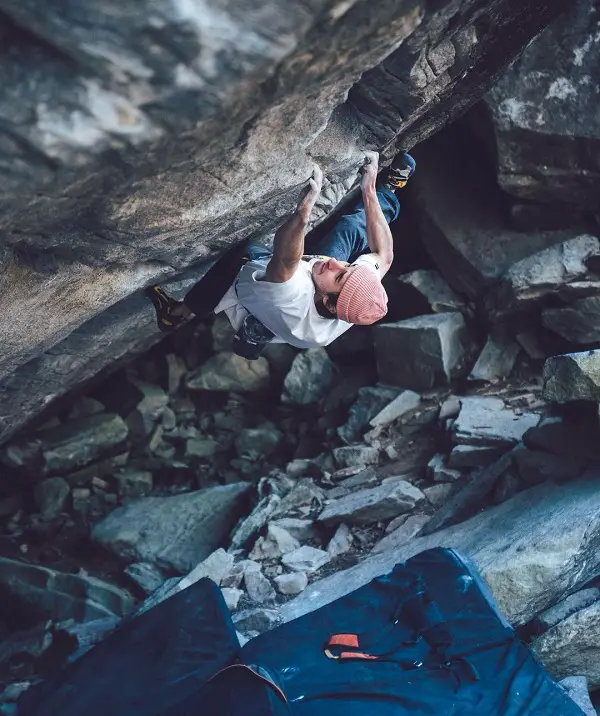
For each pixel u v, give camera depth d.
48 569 6.29
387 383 7.58
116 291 3.91
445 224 7.56
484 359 7.32
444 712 4.02
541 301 7.11
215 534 6.86
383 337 7.45
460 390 7.34
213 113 2.42
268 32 2.23
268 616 5.36
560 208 7.18
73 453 7.78
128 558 6.72
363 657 4.43
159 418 8.38
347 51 2.53
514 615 4.79
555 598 4.84
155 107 2.35
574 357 5.22
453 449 6.43
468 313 7.56
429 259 8.09
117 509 7.20
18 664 5.80
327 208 4.58
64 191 2.62
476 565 4.94
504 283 7.08
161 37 2.18
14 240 3.05
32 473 7.71
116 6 2.12
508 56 4.23
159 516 7.01
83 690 4.65
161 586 6.07
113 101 2.30
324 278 3.43
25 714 4.68
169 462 8.04
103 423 7.97
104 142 2.39
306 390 8.10
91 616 6.11
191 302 3.78
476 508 5.86
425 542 5.64
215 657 4.65
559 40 6.57
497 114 6.73
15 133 2.30
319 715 4.06
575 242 7.02
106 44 2.18
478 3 3.27
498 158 6.90
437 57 3.60
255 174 3.24
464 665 4.27
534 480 5.68
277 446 8.00
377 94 3.68
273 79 2.50
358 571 5.65
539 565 4.78
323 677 4.32
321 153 3.70
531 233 7.34
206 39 2.20
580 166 6.74
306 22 2.25
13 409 5.86
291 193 3.88
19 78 2.22
